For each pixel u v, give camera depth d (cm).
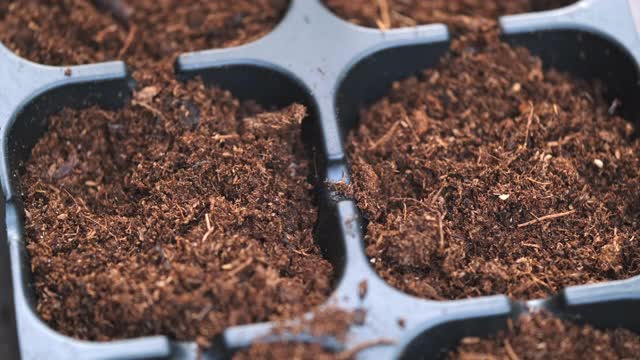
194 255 22
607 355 21
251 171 23
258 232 22
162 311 21
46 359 21
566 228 23
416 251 22
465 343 21
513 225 23
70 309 21
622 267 22
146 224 22
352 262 22
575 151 23
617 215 23
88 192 23
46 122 23
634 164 23
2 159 22
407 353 21
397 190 23
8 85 23
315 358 21
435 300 22
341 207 22
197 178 23
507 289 22
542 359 21
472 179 23
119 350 21
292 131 23
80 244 22
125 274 22
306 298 21
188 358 21
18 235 22
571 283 22
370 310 21
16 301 21
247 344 21
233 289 21
